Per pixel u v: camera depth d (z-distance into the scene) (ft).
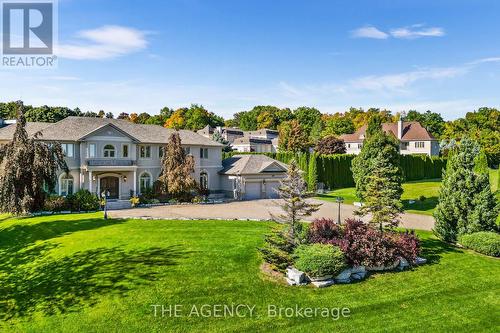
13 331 41.91
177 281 50.55
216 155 151.33
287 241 54.13
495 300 48.16
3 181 90.22
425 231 82.94
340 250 53.01
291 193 55.31
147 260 57.31
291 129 259.39
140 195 127.44
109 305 45.37
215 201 132.36
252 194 144.36
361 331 40.19
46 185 103.65
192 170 128.98
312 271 50.24
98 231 74.54
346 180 190.49
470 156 73.36
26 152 92.94
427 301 47.19
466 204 71.15
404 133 271.90
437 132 387.55
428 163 223.92
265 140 316.81
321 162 178.29
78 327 41.65
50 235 74.18
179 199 127.65
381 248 56.13
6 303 48.08
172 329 40.70
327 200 140.87
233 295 47.42
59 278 53.21
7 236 76.64
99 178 124.77
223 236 69.72
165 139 139.85
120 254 60.23
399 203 59.47
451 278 54.65
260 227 78.07
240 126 456.04
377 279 53.11
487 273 57.36
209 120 420.77
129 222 83.10
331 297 47.44
